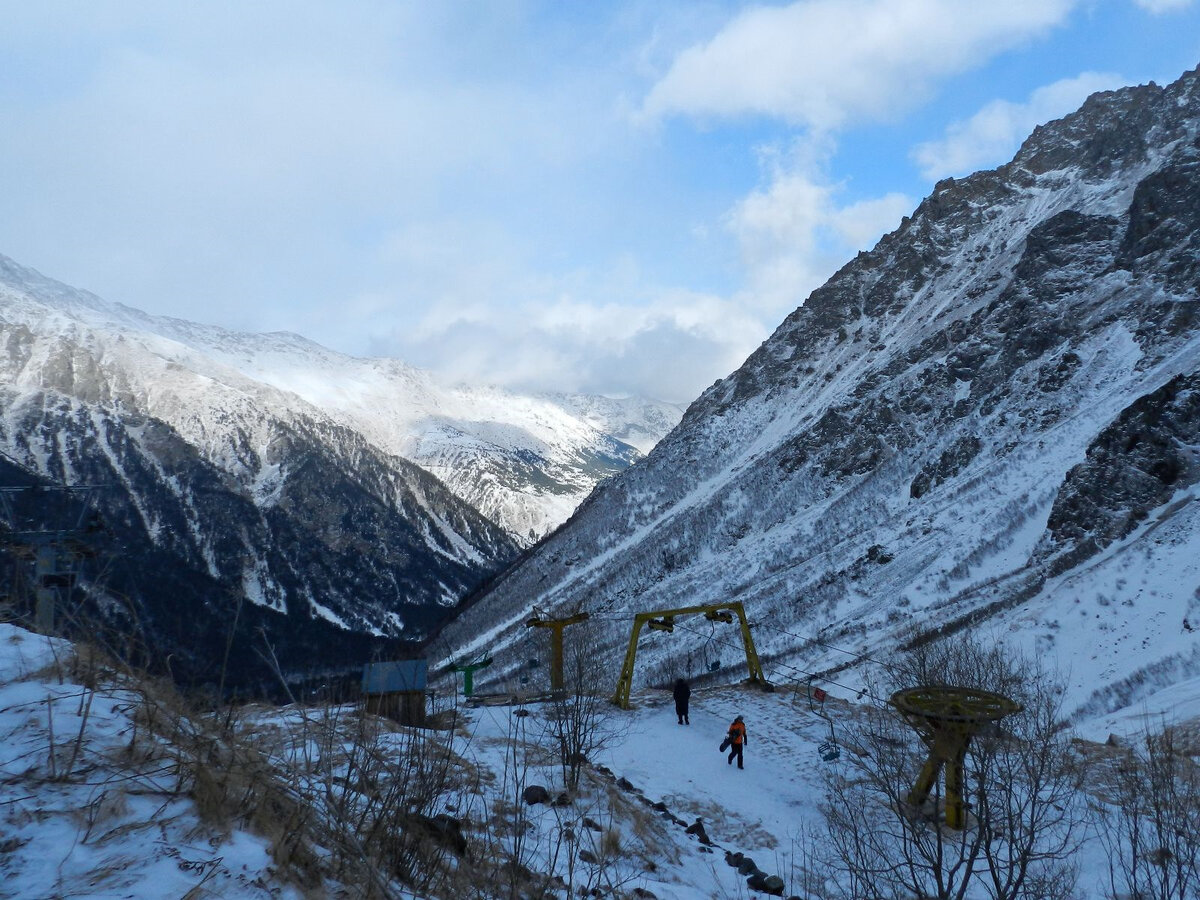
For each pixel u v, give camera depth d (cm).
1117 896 1410
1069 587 5616
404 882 761
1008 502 7994
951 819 1723
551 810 1483
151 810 636
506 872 982
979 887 1454
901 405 13288
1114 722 3544
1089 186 18088
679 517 14638
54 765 653
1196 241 11338
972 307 15500
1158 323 10356
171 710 819
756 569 10819
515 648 10625
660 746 2672
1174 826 1411
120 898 517
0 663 813
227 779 701
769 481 13888
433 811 1025
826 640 6994
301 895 602
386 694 1781
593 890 1114
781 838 1888
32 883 515
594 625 9794
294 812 707
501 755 1816
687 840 1667
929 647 4109
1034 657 4884
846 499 11719
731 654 7762
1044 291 13375
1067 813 1755
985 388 12212
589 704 2512
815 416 15650
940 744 1753
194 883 557
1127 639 4688
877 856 1540
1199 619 4531
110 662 854
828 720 3091
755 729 2975
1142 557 5528
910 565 7794
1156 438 6719
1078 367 10631
